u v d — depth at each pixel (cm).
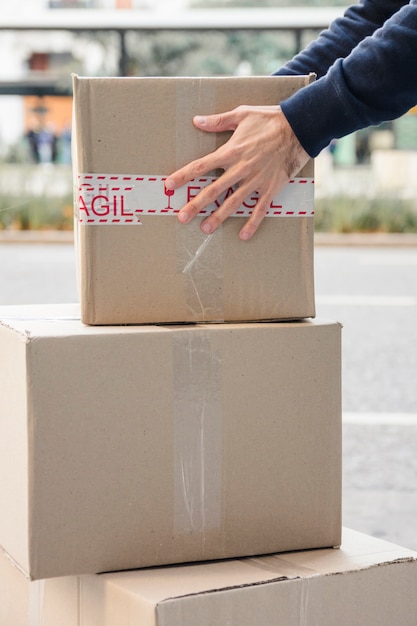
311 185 180
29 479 160
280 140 174
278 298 179
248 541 174
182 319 175
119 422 164
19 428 164
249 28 1245
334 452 180
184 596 154
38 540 161
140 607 154
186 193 173
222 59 1256
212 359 169
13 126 1298
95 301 170
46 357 159
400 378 528
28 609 186
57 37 1275
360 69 173
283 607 161
